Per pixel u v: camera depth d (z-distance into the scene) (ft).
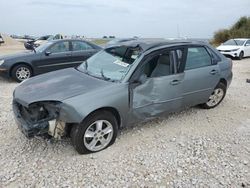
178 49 15.07
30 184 10.23
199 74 16.01
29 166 11.35
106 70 14.24
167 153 12.71
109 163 11.75
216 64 17.47
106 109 12.39
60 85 12.78
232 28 104.27
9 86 25.98
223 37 100.48
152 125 15.75
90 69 14.98
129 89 12.87
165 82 14.17
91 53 31.60
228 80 18.71
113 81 13.11
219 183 10.60
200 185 10.45
